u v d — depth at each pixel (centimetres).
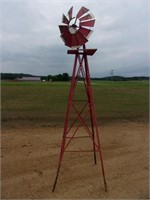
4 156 949
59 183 764
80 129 1362
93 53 728
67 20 718
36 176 805
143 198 689
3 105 2153
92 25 727
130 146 1104
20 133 1248
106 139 1198
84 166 886
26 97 2794
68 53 728
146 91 3850
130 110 2019
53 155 974
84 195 702
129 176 816
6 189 727
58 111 1891
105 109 2056
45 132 1278
